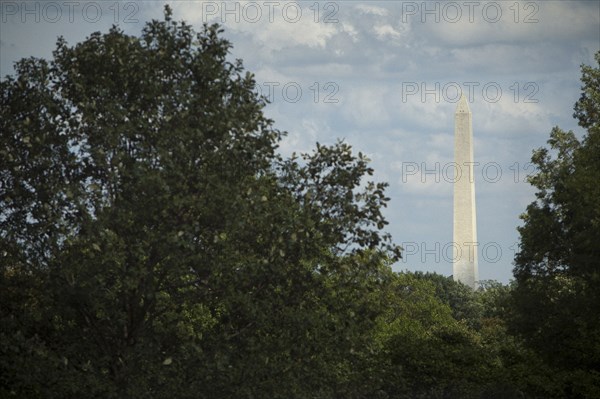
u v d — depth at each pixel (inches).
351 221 3196.4
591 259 4704.7
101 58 3191.4
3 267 3147.1
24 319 3088.1
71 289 2920.8
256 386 3090.6
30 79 3179.1
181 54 3218.5
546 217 5172.2
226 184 3014.3
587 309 4741.6
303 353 3129.9
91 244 2920.8
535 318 5078.7
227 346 3063.5
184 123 3070.9
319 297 3221.0
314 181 3277.6
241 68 3223.4
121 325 3097.9
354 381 3440.0
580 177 4859.7
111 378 3065.9
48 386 2984.7
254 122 3181.6
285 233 3093.0
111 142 2999.5
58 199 2989.7
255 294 3147.1
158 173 2933.1
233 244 3122.5
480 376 4781.0
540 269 5236.2
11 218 3110.2
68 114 3186.5
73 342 3112.7
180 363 3024.1
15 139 3137.3
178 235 2896.2
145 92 3139.8
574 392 4790.8
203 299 3112.7
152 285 2989.7
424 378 4643.2
